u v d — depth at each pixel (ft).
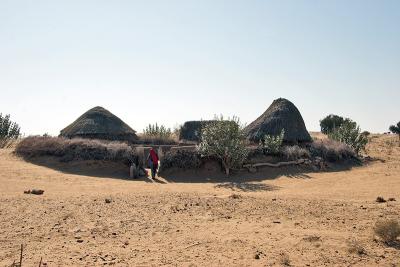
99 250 31.89
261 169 87.15
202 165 85.61
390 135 175.94
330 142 102.12
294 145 97.30
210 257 30.30
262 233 36.60
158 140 116.78
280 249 32.24
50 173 76.89
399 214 43.75
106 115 120.06
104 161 85.97
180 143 112.57
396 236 34.22
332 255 30.86
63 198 51.60
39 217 41.63
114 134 114.93
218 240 34.63
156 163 80.74
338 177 80.33
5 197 51.42
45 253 30.86
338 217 42.70
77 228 38.09
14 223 39.29
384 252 31.73
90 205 47.37
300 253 31.32
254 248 32.42
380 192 61.36
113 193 56.95
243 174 84.33
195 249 32.27
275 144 91.66
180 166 84.64
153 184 73.26
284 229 37.96
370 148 130.31
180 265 28.55
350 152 99.09
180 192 58.18
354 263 29.32
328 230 37.76
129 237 35.70
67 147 89.40
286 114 107.55
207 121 119.65
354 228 38.45
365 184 71.36
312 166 89.51
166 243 33.94
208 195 55.31
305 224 39.99
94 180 73.26
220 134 84.02
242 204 48.85
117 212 44.21
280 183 76.07
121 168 84.94
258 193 61.41
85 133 113.29
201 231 37.45
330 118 189.67
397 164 95.30
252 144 100.58
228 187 69.92
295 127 106.63
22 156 90.89
